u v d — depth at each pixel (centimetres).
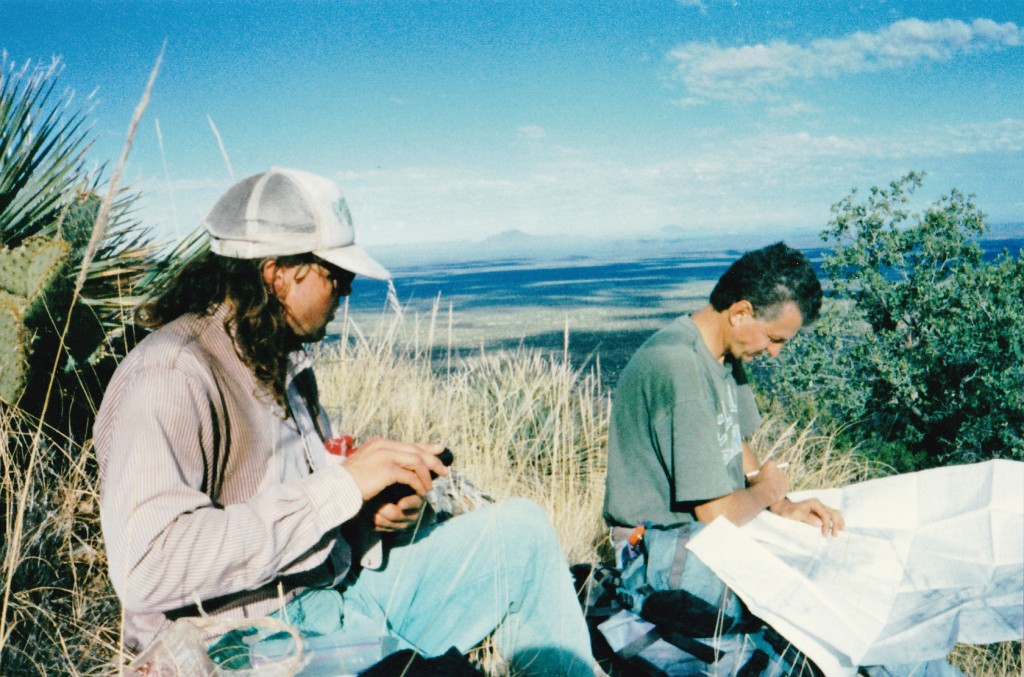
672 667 188
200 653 127
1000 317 589
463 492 311
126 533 121
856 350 634
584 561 282
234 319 146
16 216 269
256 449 147
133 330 256
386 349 443
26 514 187
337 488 135
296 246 147
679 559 204
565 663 168
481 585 170
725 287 230
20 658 151
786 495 248
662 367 218
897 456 582
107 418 141
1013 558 200
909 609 187
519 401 448
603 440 425
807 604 189
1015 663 231
